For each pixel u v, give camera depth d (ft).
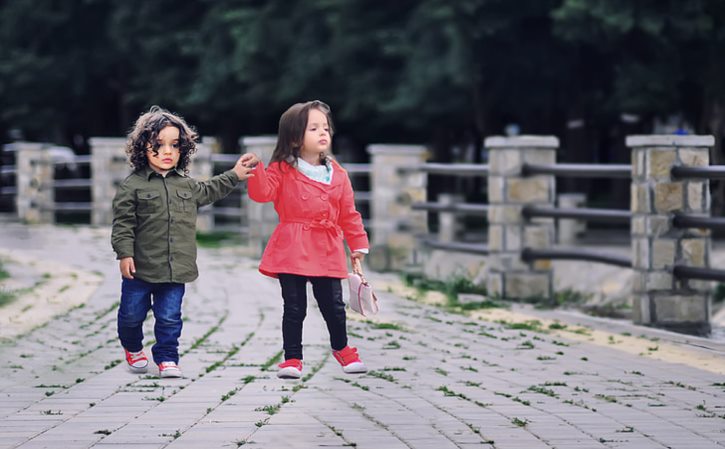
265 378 28.94
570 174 47.42
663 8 91.81
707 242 42.47
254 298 46.52
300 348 29.14
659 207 42.09
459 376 29.35
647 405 25.41
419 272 61.26
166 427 22.89
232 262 62.49
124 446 21.17
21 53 129.18
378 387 27.68
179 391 27.07
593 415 24.25
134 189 29.14
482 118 108.68
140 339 30.04
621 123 121.39
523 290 49.73
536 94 108.06
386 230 63.62
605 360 32.12
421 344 35.24
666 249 42.19
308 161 29.35
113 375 29.43
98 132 144.25
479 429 22.79
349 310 43.19
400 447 21.16
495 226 49.90
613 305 52.70
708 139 42.19
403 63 107.14
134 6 122.83
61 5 129.90
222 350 33.47
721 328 44.96
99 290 48.34
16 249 67.36
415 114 106.01
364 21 105.60
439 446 21.27
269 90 113.60
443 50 99.40
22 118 132.46
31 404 25.46
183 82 123.65
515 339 36.37
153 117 29.35
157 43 120.78
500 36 100.48
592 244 90.22
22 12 129.08
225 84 118.21
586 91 110.42
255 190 28.89
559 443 21.54
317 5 105.19
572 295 54.49
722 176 40.45
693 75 96.27
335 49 106.63
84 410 24.76
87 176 152.56
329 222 28.94
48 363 31.30
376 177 63.57
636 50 97.04
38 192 94.89
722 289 57.98
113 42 130.93
